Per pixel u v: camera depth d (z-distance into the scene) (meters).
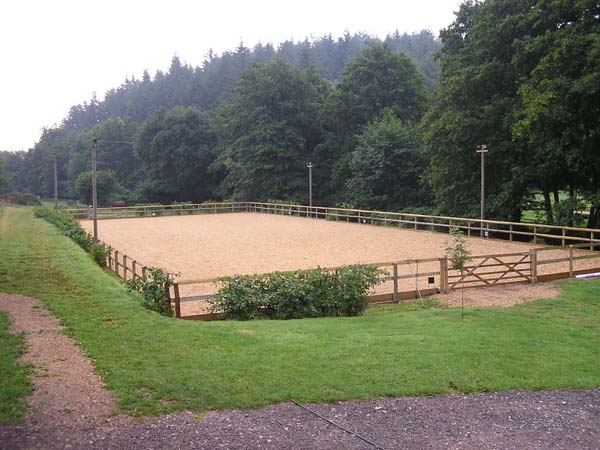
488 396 6.86
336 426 5.83
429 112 35.94
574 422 6.11
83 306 11.04
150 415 5.95
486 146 27.92
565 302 12.99
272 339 9.07
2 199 72.06
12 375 6.86
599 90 22.02
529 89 25.05
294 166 57.31
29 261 17.89
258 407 6.26
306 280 12.02
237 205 53.41
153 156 71.44
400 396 6.75
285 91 57.88
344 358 8.07
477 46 30.86
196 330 9.47
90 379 6.89
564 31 24.36
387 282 15.76
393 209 43.00
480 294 14.14
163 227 36.94
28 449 5.11
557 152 23.95
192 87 106.31
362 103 54.28
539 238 27.70
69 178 102.94
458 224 31.41
